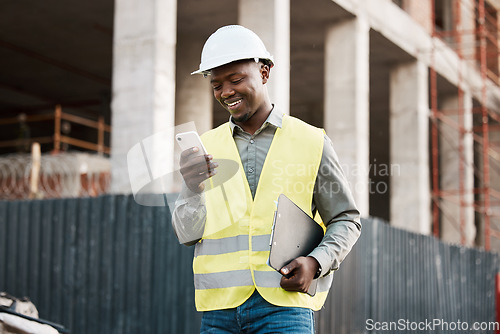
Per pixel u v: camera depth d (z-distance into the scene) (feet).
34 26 58.85
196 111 52.49
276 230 9.52
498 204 85.15
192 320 27.17
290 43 56.65
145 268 28.40
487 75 79.05
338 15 50.93
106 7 54.13
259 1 42.01
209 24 50.34
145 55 34.35
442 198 72.69
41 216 31.22
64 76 72.90
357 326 32.58
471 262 51.08
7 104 82.12
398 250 38.22
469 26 78.48
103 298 29.14
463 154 72.13
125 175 33.71
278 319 9.80
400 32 57.77
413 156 60.44
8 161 38.81
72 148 88.22
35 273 30.89
